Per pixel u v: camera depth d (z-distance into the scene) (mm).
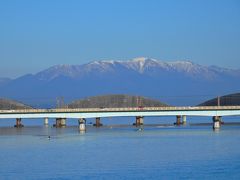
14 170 172750
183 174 162875
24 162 187875
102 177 159750
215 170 168750
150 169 171500
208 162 183625
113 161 187625
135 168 173375
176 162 184250
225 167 173750
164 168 172875
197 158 192875
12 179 159375
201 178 157250
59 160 191250
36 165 181250
